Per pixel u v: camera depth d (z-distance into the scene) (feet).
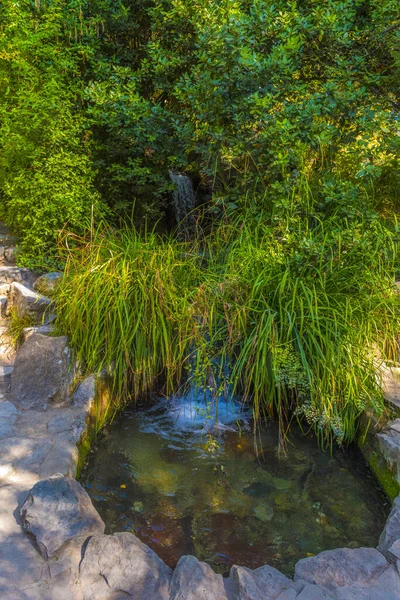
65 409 9.87
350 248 11.46
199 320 10.87
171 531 7.78
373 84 14.29
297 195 12.44
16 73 14.78
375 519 8.21
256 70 12.26
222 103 13.21
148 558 6.30
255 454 9.91
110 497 8.50
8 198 16.65
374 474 9.14
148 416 11.18
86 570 6.09
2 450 8.39
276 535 7.79
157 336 10.93
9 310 13.05
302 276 11.12
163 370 11.37
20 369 10.20
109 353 10.91
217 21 13.04
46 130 14.19
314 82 15.06
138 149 16.10
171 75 16.16
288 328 10.19
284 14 13.10
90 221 14.71
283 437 10.45
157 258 12.17
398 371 10.68
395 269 11.71
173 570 6.33
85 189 14.76
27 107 14.29
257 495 8.72
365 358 9.98
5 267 14.30
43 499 6.98
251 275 11.37
